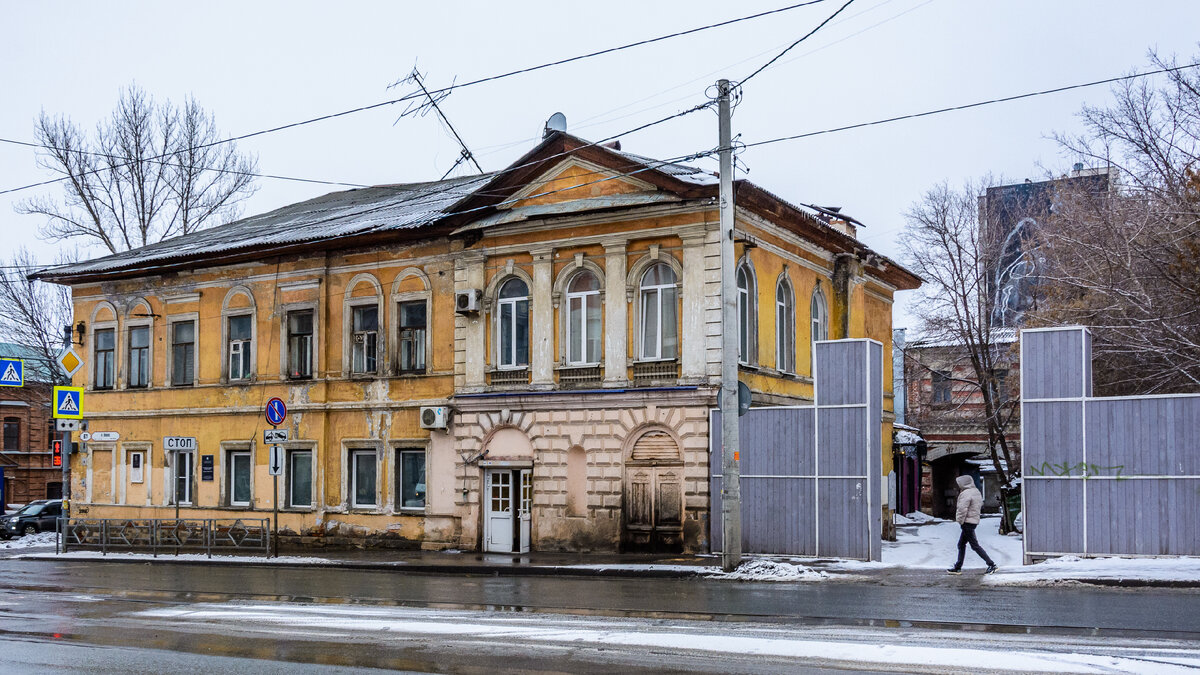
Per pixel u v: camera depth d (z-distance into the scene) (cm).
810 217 2830
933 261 4006
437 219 2777
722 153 2127
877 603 1553
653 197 2528
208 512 3234
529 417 2680
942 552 2567
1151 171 2886
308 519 3041
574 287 2678
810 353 2988
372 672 1064
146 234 4584
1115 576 1756
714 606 1548
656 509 2506
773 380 2739
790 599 1627
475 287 2791
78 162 4466
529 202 2738
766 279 2725
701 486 2434
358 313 3042
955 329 3850
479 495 2755
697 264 2488
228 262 3250
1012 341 4109
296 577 2217
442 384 2850
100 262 3672
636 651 1148
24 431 6438
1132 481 1973
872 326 3556
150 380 3431
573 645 1193
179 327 3403
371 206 3466
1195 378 2578
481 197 2781
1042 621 1334
